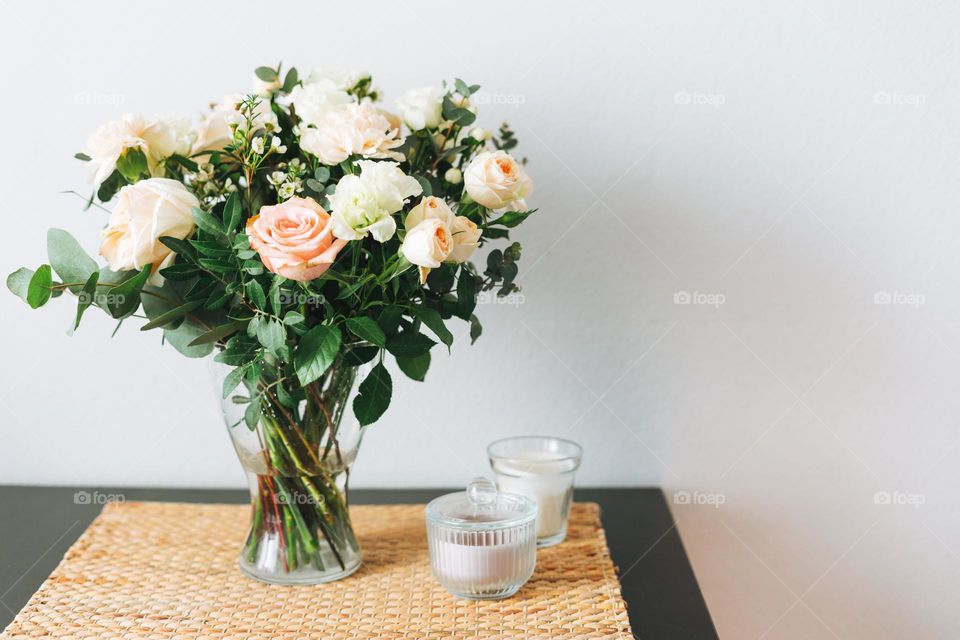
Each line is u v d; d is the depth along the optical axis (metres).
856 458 1.23
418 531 1.15
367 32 1.19
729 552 1.26
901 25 1.17
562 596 1.02
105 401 1.25
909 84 1.18
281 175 0.93
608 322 1.23
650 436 1.25
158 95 1.19
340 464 1.04
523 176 0.97
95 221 1.21
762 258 1.21
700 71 1.19
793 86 1.19
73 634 0.95
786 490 1.24
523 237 1.21
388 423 1.25
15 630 0.96
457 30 1.18
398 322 0.95
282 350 0.93
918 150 1.19
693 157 1.20
